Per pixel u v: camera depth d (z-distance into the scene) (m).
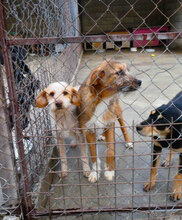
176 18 11.09
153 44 11.30
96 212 1.88
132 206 1.84
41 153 2.50
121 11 12.58
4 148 1.80
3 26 1.48
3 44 1.50
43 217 1.87
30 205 1.85
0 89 1.63
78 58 7.89
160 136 2.09
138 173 2.52
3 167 1.81
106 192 2.33
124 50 10.64
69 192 2.36
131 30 11.97
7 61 1.54
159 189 2.11
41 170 2.33
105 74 2.23
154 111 2.17
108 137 2.49
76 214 1.88
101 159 2.89
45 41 1.51
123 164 2.71
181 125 1.96
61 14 4.30
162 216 1.91
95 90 2.27
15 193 1.90
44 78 3.01
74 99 2.33
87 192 2.34
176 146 2.02
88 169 2.59
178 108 2.07
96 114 2.34
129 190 2.34
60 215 1.87
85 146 2.55
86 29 12.81
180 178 2.07
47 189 2.32
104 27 12.80
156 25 12.77
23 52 2.43
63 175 2.58
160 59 8.72
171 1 11.58
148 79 6.22
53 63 3.37
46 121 2.87
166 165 2.67
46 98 2.38
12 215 1.87
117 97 2.38
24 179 1.78
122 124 2.98
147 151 2.93
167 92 5.14
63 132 2.49
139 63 8.14
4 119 1.74
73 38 1.51
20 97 2.26
